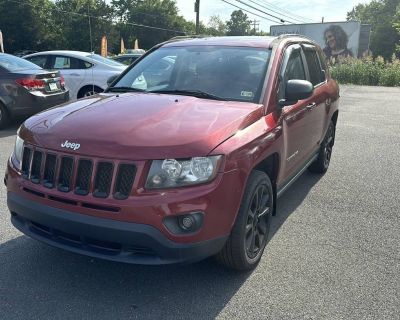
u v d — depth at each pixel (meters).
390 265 3.77
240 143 3.19
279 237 4.28
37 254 3.80
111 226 2.87
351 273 3.62
